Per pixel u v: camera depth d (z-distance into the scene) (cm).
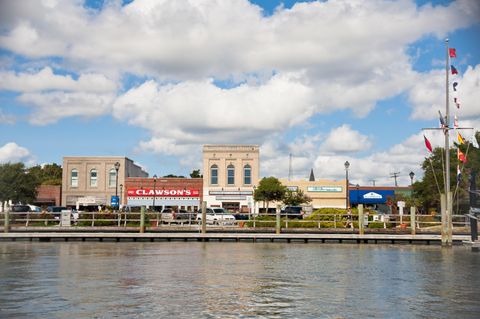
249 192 8331
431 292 1858
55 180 11456
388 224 5278
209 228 4625
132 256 3030
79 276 2198
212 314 1500
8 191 8212
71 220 4772
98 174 8556
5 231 4253
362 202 8706
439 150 7250
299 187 8425
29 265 2573
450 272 2384
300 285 1997
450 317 1479
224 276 2223
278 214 4272
